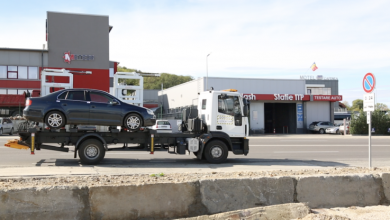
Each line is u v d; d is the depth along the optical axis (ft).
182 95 155.63
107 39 141.18
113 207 19.52
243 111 43.09
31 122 39.17
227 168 37.58
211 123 42.09
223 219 20.11
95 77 139.33
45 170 33.60
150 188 20.22
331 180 23.39
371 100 34.19
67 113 38.55
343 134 128.47
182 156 50.21
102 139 38.99
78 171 33.37
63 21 136.46
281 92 138.51
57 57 135.33
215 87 131.34
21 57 132.16
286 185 22.45
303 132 141.79
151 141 41.09
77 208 18.98
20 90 131.85
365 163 43.55
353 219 20.49
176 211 20.48
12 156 46.32
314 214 20.71
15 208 18.10
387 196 24.41
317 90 169.48
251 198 21.75
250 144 73.00
